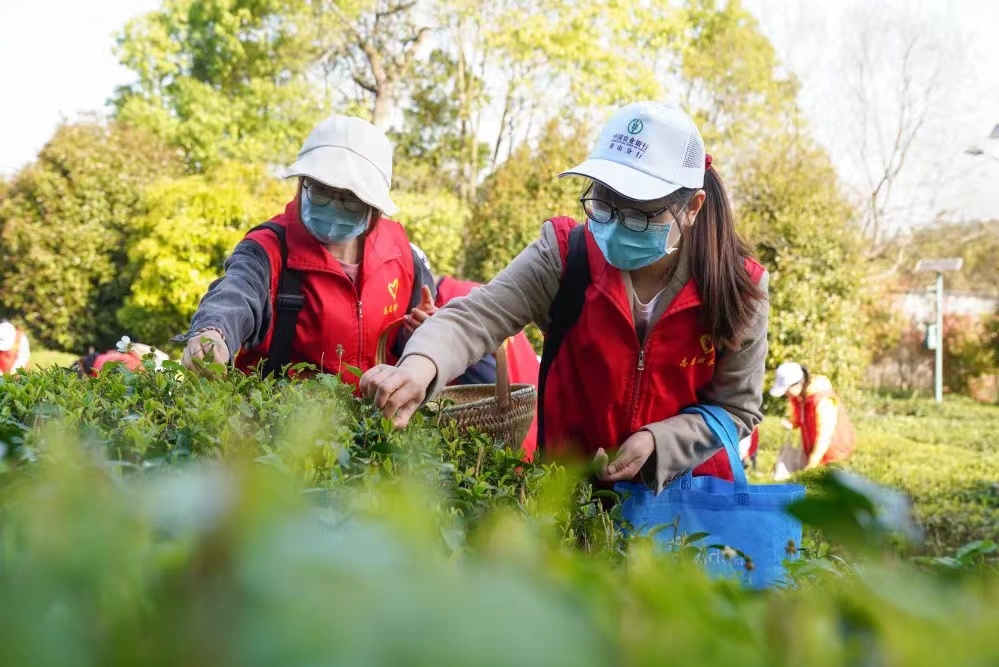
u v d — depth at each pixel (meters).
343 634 0.24
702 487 2.61
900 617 0.37
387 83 23.02
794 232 14.25
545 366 2.69
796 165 14.89
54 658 0.25
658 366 2.54
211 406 1.76
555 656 0.24
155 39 23.83
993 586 0.45
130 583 0.29
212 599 0.25
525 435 2.76
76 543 0.28
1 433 1.48
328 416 1.70
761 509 2.18
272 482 0.27
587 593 0.37
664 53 25.45
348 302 3.11
